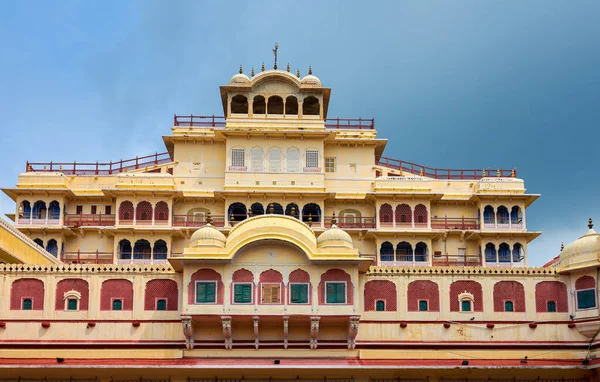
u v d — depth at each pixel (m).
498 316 52.03
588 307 50.94
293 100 74.12
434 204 74.00
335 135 72.31
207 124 73.88
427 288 52.34
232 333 49.84
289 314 49.03
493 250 72.44
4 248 51.09
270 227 50.16
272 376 49.12
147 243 70.88
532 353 50.88
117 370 48.19
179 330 50.44
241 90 73.00
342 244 50.28
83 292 51.25
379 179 72.38
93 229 70.62
